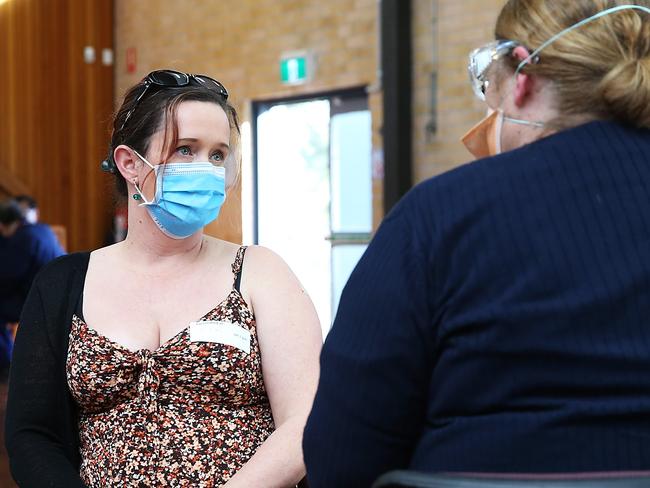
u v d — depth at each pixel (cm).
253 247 261
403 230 163
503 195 158
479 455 150
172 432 229
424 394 162
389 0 862
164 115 243
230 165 262
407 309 158
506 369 151
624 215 153
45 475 227
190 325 237
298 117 1006
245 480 220
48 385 241
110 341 236
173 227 244
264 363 242
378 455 161
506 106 172
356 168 949
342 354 162
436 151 863
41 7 1202
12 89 1198
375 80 914
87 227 1234
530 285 151
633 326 148
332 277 968
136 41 1184
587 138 160
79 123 1223
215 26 1073
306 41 976
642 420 146
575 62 160
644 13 165
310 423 167
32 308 248
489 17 812
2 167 1184
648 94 157
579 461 145
